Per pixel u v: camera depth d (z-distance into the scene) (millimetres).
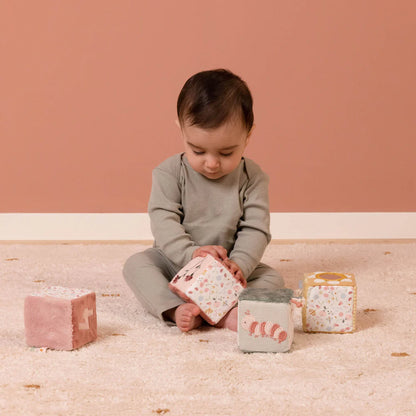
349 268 1751
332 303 1211
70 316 1107
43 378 993
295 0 2217
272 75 2242
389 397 923
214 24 2221
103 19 2209
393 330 1227
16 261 1826
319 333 1217
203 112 1244
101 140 2254
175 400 915
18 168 2260
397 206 2307
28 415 871
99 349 1123
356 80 2252
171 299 1273
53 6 2203
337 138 2273
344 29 2232
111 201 2277
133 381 980
